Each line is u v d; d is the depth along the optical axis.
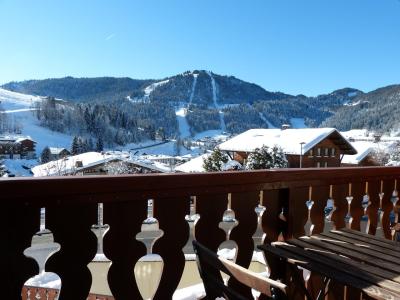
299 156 31.38
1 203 1.38
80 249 1.57
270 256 2.30
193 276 6.32
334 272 1.67
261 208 2.27
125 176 1.67
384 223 3.11
